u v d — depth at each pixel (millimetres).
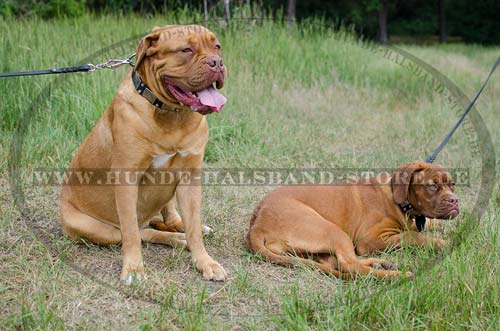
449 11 29672
